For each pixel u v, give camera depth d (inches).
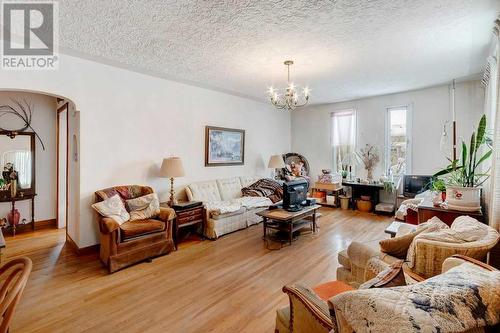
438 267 66.6
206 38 110.6
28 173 174.1
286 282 106.5
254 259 129.3
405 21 97.0
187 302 92.3
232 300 93.6
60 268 118.8
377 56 132.1
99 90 140.0
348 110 246.5
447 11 90.0
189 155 186.9
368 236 163.0
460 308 32.7
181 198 180.5
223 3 84.8
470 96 183.5
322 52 126.3
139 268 119.2
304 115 277.7
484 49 123.4
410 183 203.5
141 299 94.0
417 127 207.8
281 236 161.6
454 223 84.0
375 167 231.0
